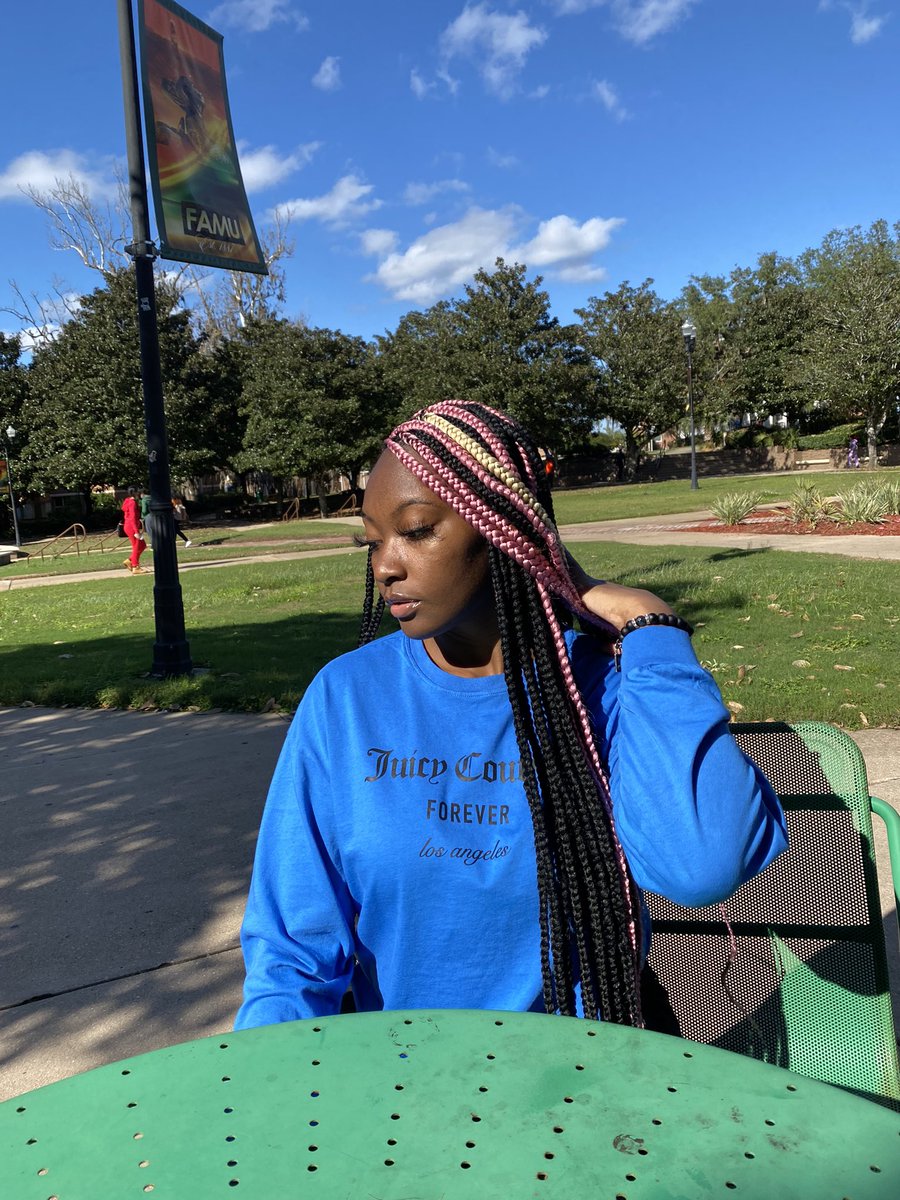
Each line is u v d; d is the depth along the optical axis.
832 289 46.06
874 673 6.39
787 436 52.41
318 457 38.72
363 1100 0.94
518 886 1.29
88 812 4.88
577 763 1.26
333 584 14.60
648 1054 1.01
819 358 43.56
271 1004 1.26
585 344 48.66
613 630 1.36
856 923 1.68
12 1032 3.00
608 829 1.26
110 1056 2.85
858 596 9.34
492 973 1.31
